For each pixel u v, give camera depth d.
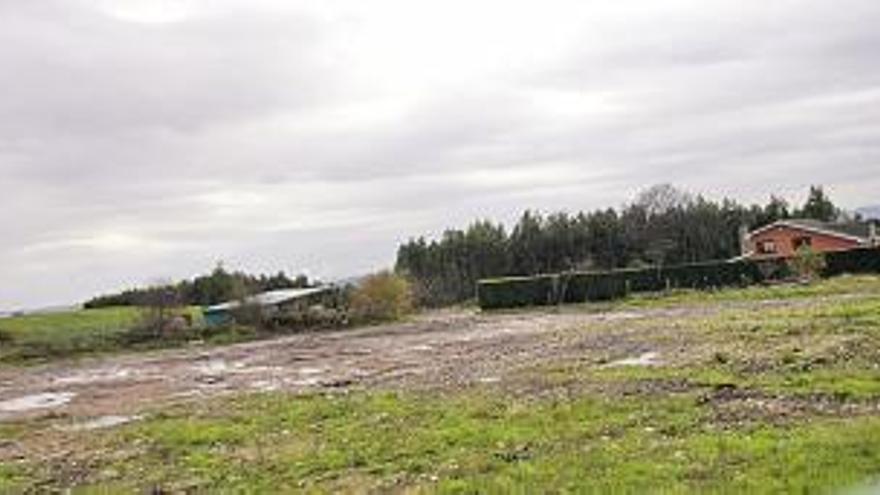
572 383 28.53
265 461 21.59
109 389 45.69
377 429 24.11
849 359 26.75
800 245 105.31
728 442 17.66
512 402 25.94
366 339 64.38
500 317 76.62
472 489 16.66
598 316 64.06
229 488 19.23
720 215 144.25
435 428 23.09
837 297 54.72
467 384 31.55
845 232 103.88
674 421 20.72
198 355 64.69
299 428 25.88
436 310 98.88
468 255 139.50
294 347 63.47
